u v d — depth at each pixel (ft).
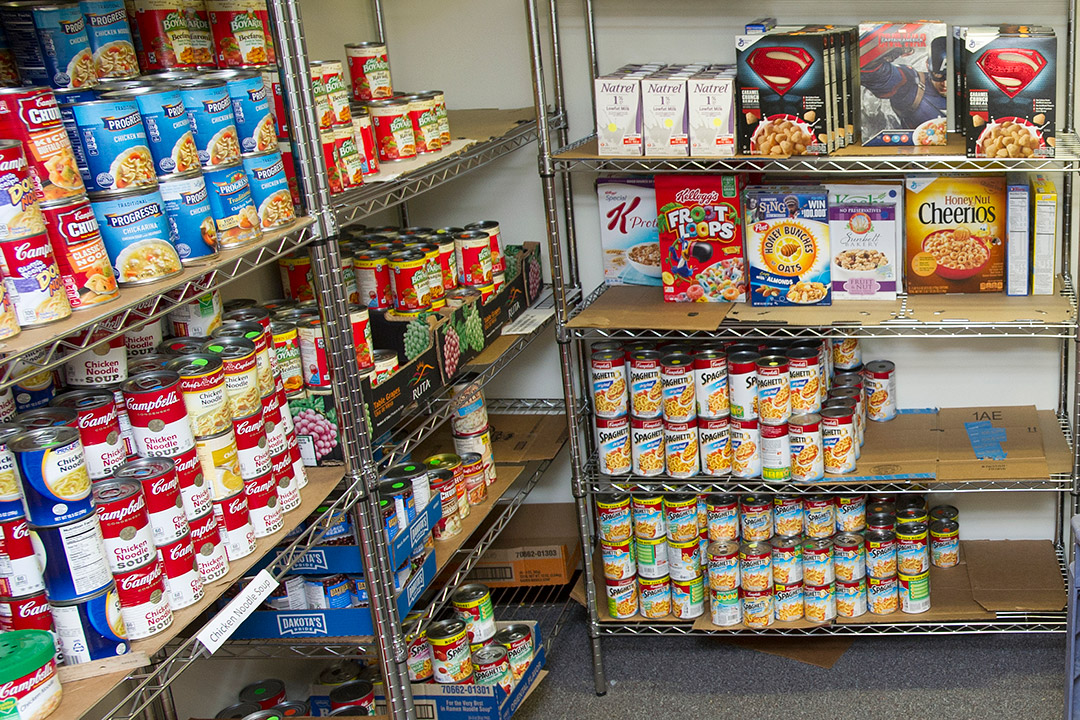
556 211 8.72
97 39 5.17
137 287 4.61
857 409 8.89
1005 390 9.75
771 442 8.74
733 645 9.71
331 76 6.30
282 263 7.74
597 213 10.20
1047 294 8.60
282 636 6.75
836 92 8.02
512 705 7.88
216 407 5.20
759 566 9.00
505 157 10.28
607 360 8.93
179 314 5.93
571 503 11.05
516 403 10.82
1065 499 9.80
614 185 9.51
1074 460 8.43
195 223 4.92
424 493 7.54
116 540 4.53
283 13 5.60
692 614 9.36
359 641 6.72
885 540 8.94
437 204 10.60
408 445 7.10
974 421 9.41
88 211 4.33
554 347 10.67
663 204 8.83
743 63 7.97
